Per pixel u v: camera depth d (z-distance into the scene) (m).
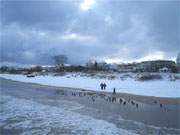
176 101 32.59
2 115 25.03
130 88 48.50
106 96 38.19
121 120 22.38
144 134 18.19
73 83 64.44
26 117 24.05
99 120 22.48
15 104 32.12
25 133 18.70
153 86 51.53
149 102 32.03
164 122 21.55
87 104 31.53
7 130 19.55
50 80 79.00
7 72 170.62
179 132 18.67
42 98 38.06
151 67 119.25
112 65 155.12
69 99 36.50
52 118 23.58
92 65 141.00
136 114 24.89
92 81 69.62
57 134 18.39
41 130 19.45
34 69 159.12
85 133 18.48
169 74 73.69
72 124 21.16
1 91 48.97
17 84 67.00
